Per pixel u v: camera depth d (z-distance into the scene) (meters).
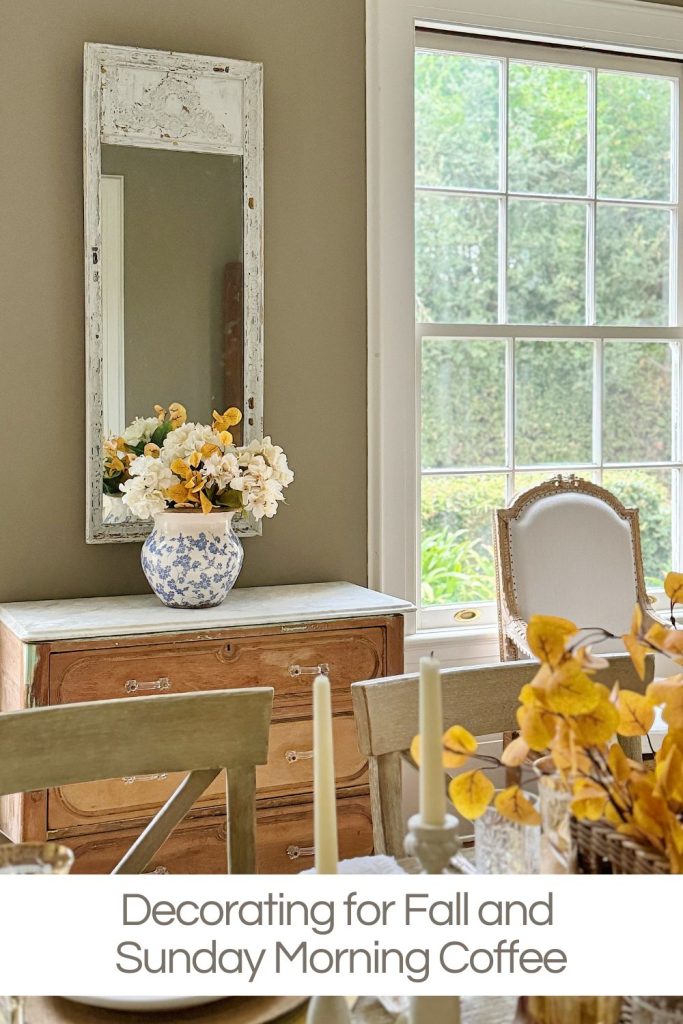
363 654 2.59
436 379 3.36
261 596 2.79
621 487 3.67
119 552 2.86
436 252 3.34
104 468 2.80
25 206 2.73
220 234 2.90
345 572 3.15
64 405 2.79
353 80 3.10
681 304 3.71
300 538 3.09
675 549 3.78
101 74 2.74
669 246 3.70
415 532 3.25
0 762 1.38
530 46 3.43
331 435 3.12
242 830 1.49
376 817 1.51
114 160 2.77
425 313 3.34
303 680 2.52
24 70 2.72
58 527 2.80
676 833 0.87
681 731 0.94
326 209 3.08
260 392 2.97
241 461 2.58
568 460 3.57
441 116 3.33
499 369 3.45
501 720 1.62
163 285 2.84
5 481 2.75
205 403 2.91
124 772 1.45
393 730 1.53
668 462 3.74
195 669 2.41
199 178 2.87
